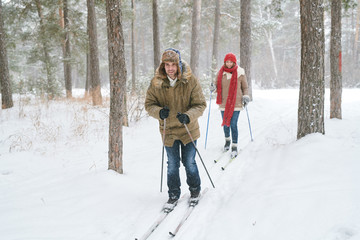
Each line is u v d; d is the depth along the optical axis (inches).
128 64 1469.0
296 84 1275.8
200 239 93.8
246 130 277.3
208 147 218.5
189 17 775.1
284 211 97.1
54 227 101.0
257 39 823.1
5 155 189.8
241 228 94.7
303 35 176.7
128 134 257.3
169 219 109.0
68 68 615.8
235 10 804.0
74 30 559.8
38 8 562.9
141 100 353.7
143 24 1332.4
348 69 1158.3
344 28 1213.7
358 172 114.2
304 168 131.6
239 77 195.3
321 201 96.5
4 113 345.4
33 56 621.0
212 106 407.8
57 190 133.2
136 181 146.6
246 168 162.7
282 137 225.6
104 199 123.7
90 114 330.6
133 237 97.7
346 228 79.8
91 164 175.9
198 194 122.6
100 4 488.1
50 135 241.6
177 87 112.4
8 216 107.7
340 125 245.6
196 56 565.9
